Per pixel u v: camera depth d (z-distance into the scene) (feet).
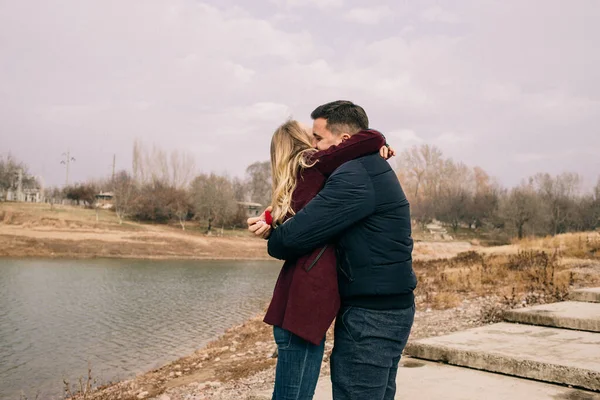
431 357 14.26
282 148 7.87
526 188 260.62
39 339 44.09
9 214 203.51
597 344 13.82
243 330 41.60
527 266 45.73
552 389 11.18
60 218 213.25
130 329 48.67
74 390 28.35
